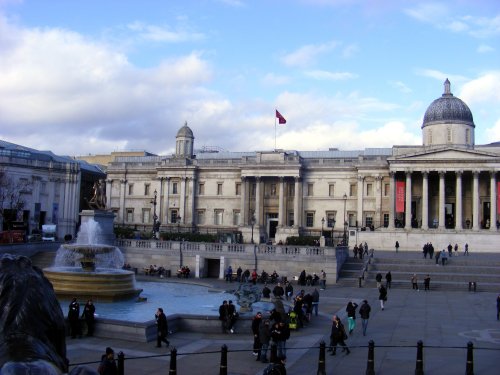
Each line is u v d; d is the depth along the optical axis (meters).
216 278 75.00
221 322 34.31
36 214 113.06
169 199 130.88
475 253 96.94
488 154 107.12
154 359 26.91
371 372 24.17
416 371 24.42
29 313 7.91
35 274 8.42
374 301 52.88
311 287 65.62
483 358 28.48
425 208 109.62
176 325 34.16
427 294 58.94
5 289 8.00
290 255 72.19
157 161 138.88
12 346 7.44
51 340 8.29
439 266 72.56
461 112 121.81
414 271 72.12
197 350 29.22
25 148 128.50
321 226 122.31
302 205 123.69
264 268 73.19
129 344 29.98
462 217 112.88
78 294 44.66
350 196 122.00
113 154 170.25
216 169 129.12
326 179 123.56
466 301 53.16
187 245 77.50
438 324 39.75
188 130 137.25
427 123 123.56
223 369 23.20
